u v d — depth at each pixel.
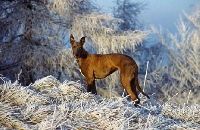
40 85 13.17
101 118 9.66
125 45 41.28
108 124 9.45
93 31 40.94
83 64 18.52
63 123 9.17
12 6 39.81
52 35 41.03
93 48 42.59
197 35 44.66
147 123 9.81
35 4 40.59
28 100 10.83
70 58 40.47
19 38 40.94
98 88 43.94
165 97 45.56
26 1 40.16
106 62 18.09
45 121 9.08
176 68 46.75
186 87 46.06
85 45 42.31
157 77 47.22
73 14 40.50
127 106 10.80
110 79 42.94
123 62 17.62
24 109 9.96
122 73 17.59
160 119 10.57
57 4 39.00
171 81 46.81
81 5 42.22
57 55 39.38
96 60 18.30
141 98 17.14
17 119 9.20
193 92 44.25
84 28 41.19
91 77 18.44
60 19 41.09
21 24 39.66
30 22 39.22
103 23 41.84
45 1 40.28
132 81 17.78
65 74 42.03
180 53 46.44
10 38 40.28
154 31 47.50
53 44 41.28
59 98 12.08
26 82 40.41
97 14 40.97
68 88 12.55
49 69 40.75
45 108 9.77
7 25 39.00
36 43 40.84
